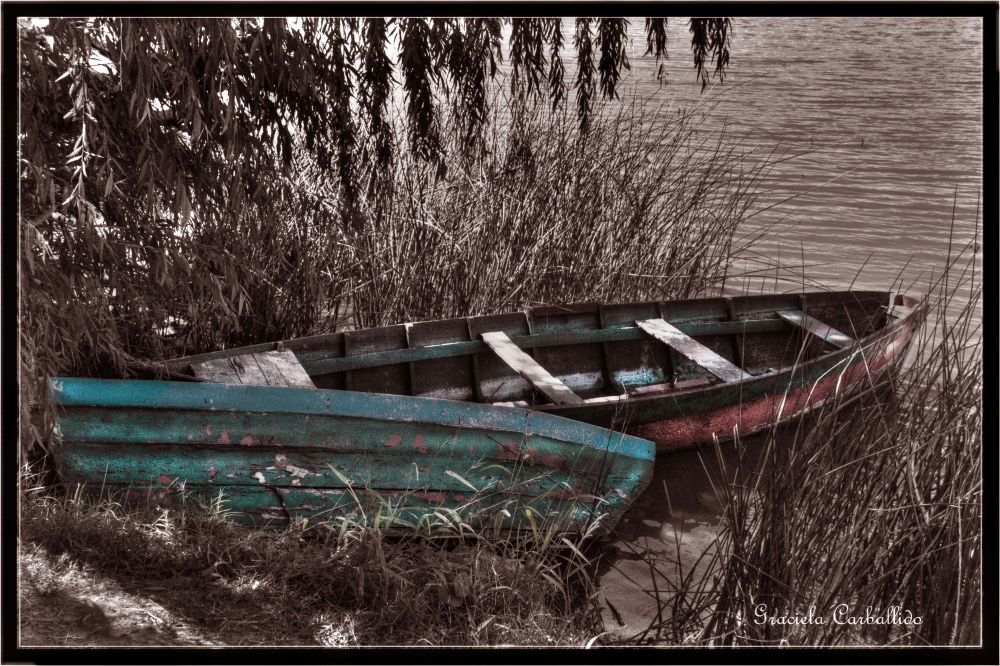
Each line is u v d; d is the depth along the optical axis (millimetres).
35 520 2586
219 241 3768
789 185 9078
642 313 5227
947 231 7730
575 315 5086
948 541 2352
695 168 6574
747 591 2549
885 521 2471
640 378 5219
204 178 3441
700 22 4688
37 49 2625
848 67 16172
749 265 7082
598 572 3322
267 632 2391
